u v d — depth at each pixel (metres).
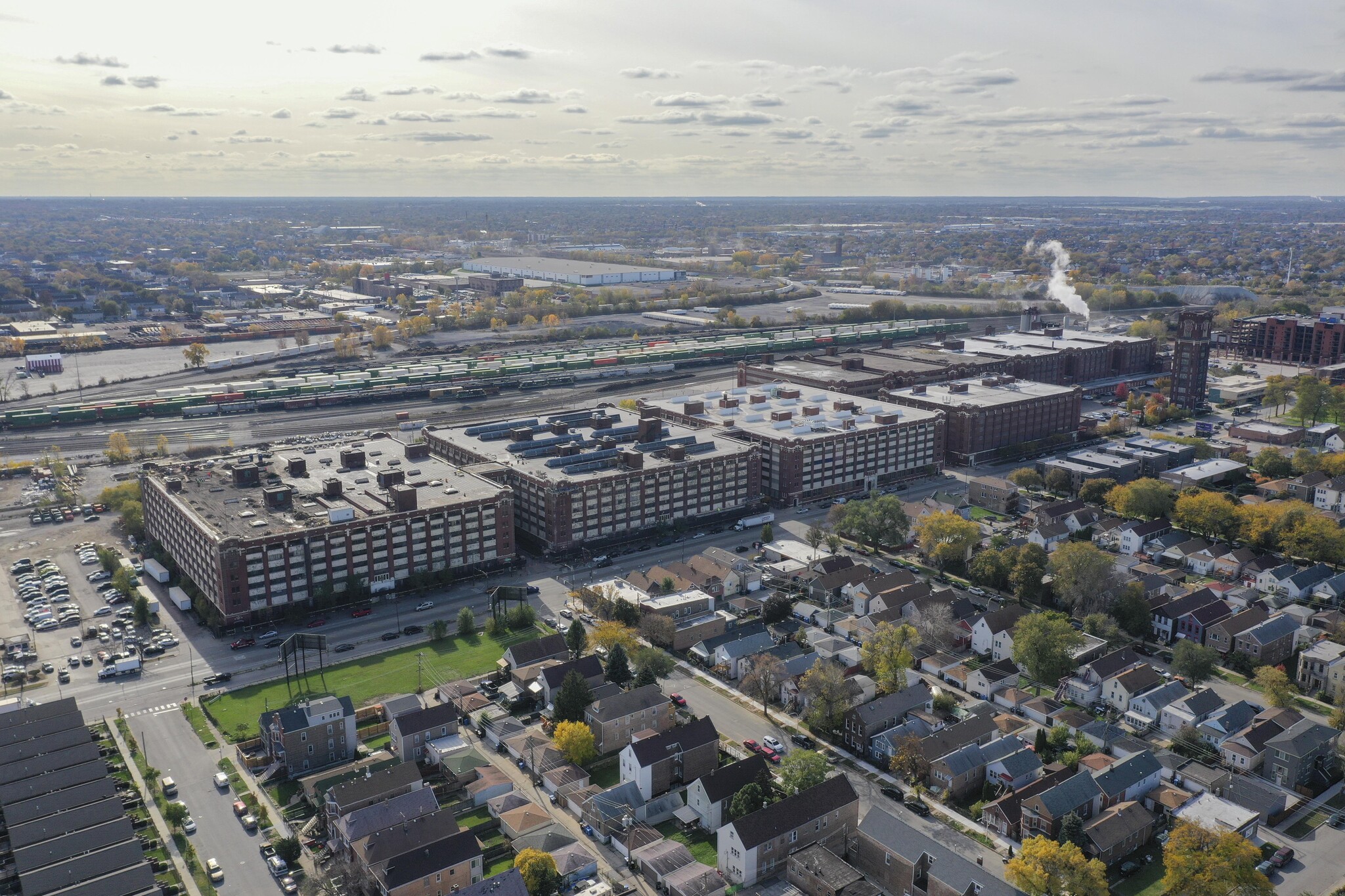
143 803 183.00
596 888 160.38
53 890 152.50
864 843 169.50
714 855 171.00
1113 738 197.75
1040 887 152.62
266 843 172.00
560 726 195.00
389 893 153.12
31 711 197.00
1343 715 196.62
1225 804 175.38
